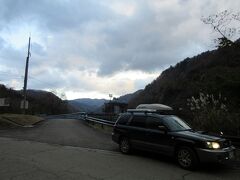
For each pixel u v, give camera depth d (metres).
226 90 18.20
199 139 10.04
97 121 28.02
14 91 77.38
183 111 19.88
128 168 10.18
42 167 10.09
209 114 16.38
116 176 9.09
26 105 37.31
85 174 9.26
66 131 22.69
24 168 9.93
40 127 26.67
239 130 15.50
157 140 11.44
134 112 12.99
